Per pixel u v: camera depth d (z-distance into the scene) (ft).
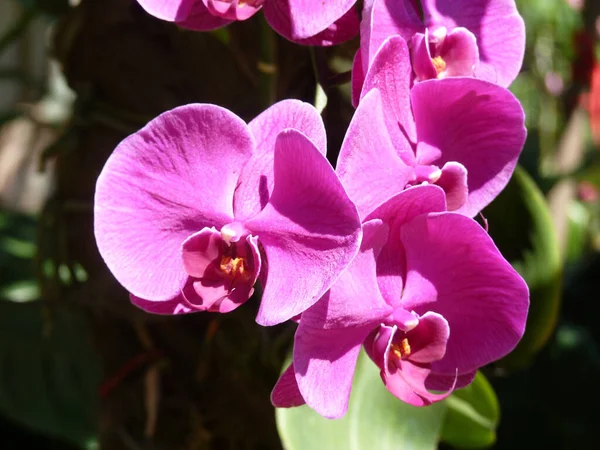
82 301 1.29
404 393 0.83
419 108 0.89
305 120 0.81
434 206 0.83
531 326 1.31
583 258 2.68
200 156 0.80
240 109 1.21
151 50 1.20
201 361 1.29
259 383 1.27
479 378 1.26
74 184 1.27
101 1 1.20
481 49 0.98
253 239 0.79
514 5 0.98
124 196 0.78
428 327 0.84
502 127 0.91
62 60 1.25
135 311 1.26
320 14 0.86
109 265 0.78
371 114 0.81
